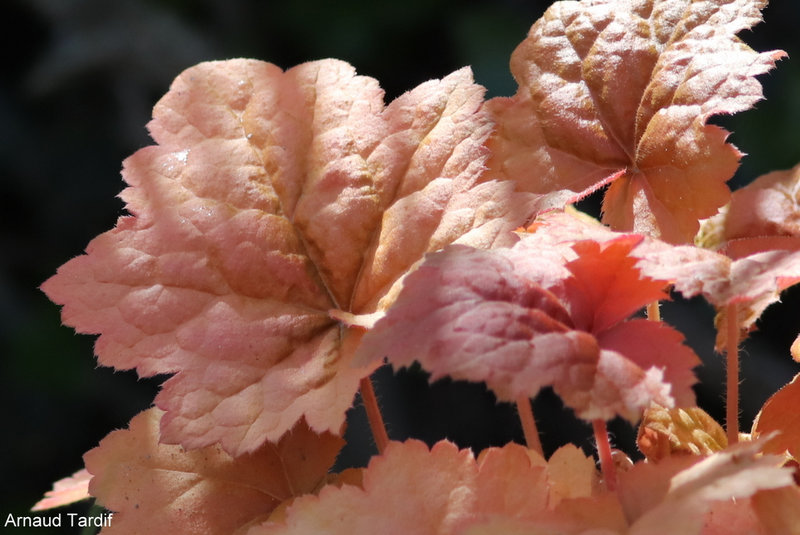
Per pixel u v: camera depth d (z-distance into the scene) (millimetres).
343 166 421
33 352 1435
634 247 388
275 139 424
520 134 437
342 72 429
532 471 387
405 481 387
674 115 427
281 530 386
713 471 374
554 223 398
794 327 1448
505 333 375
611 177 427
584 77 436
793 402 406
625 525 374
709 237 457
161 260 412
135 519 409
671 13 434
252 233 416
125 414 1469
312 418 397
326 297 415
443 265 385
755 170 1452
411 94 424
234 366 405
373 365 400
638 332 381
